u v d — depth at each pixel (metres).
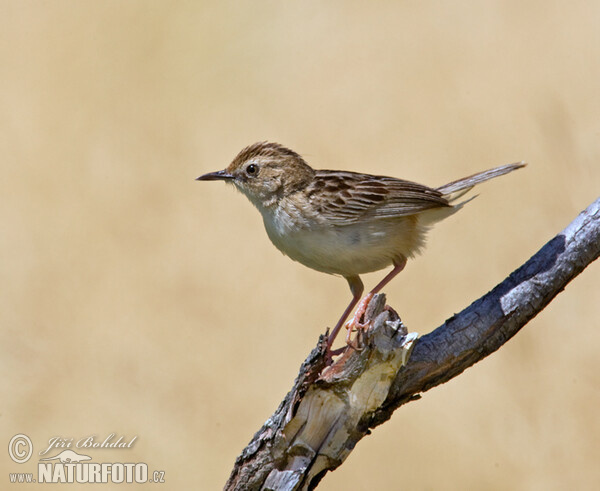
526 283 11.03
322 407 10.29
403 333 10.11
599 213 11.05
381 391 10.30
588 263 11.09
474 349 10.93
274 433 10.38
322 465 10.48
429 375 10.83
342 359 10.26
